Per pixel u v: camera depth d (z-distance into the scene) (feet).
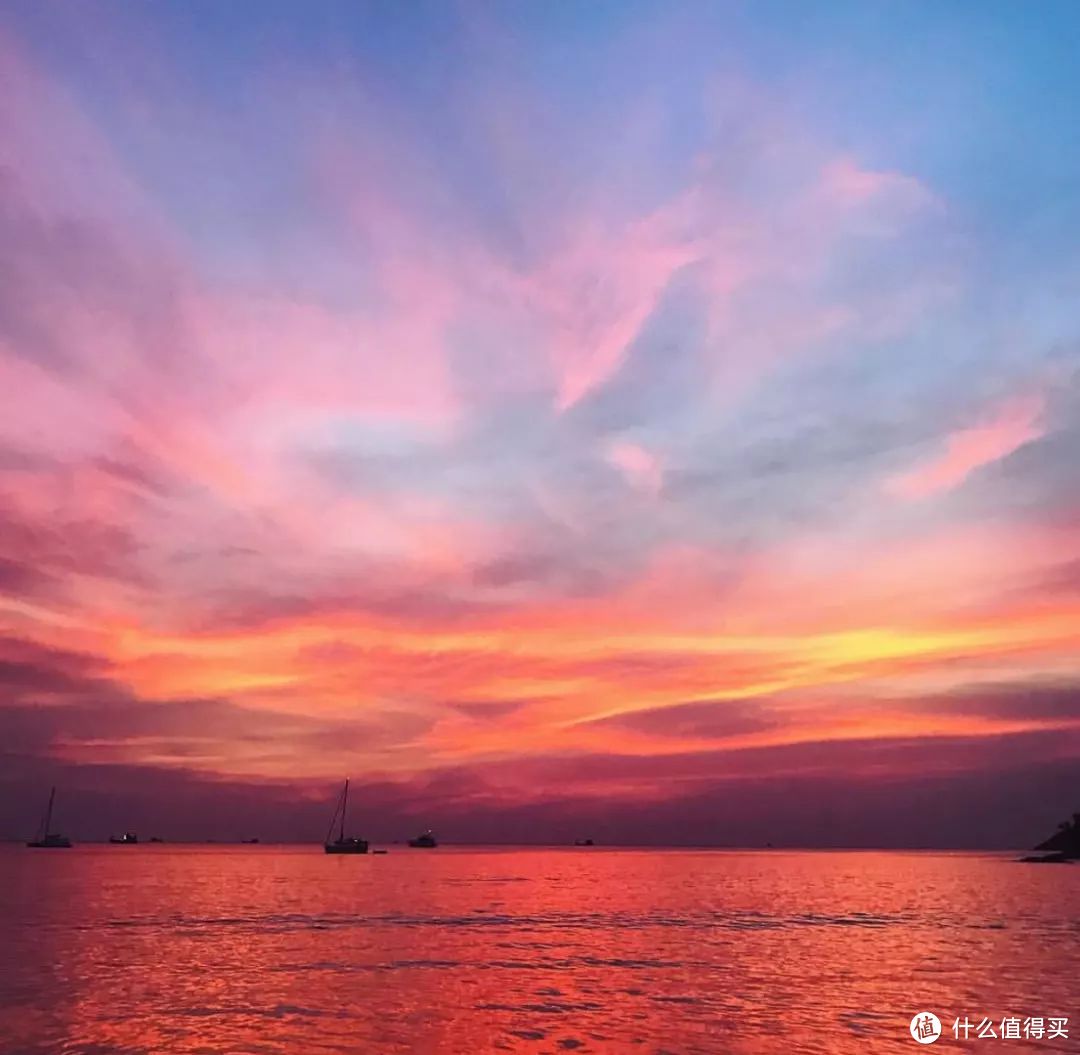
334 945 198.70
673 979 154.51
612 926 247.70
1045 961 178.19
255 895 351.05
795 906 322.34
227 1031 112.78
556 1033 112.68
